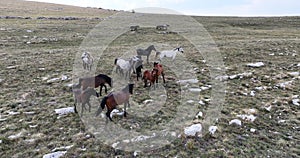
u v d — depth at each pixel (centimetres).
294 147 916
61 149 873
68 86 1547
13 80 1681
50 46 3136
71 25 5062
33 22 5369
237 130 1018
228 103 1297
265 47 2830
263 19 7662
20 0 13375
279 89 1506
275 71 1872
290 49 2725
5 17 5878
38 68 1991
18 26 4600
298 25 5975
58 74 1828
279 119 1128
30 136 963
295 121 1104
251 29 5375
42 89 1493
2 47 2939
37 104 1277
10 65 2072
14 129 1015
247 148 896
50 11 9306
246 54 2498
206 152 865
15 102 1290
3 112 1179
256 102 1311
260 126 1060
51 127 1033
